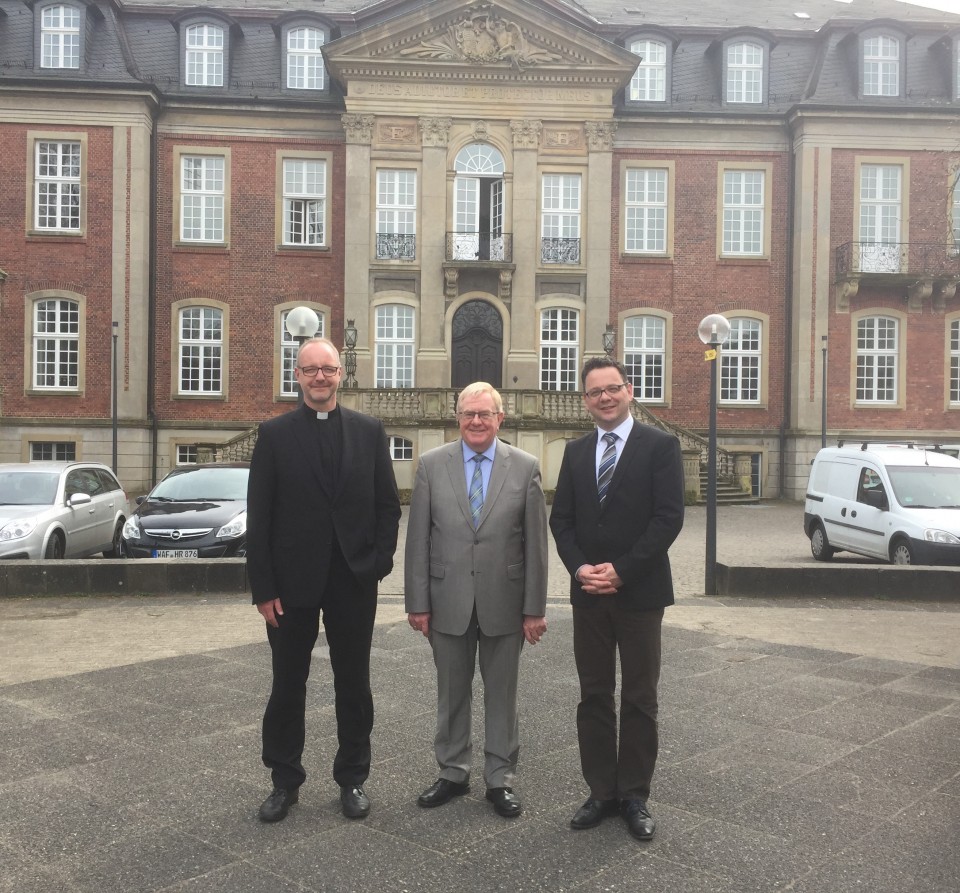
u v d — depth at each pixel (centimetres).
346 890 360
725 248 2939
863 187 2856
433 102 2808
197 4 3019
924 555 1230
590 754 431
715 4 3309
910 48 2934
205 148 2847
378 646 780
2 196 2744
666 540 418
